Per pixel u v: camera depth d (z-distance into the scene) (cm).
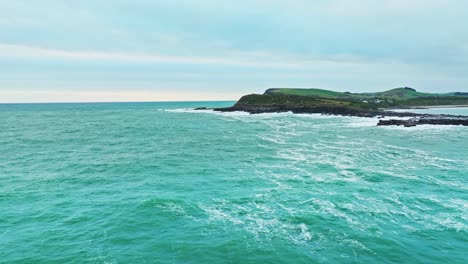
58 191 2342
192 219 1808
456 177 2653
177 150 4059
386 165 3106
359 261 1384
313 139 4975
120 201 2102
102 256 1434
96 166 3155
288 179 2611
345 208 1958
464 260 1388
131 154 3800
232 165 3169
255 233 1636
